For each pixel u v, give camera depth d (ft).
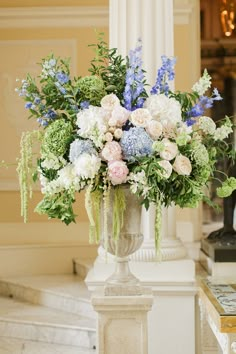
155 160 11.14
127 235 11.93
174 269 18.37
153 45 19.16
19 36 31.68
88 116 11.39
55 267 30.04
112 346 12.06
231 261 20.92
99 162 11.19
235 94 55.47
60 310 24.41
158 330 18.04
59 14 31.53
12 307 25.16
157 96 11.75
